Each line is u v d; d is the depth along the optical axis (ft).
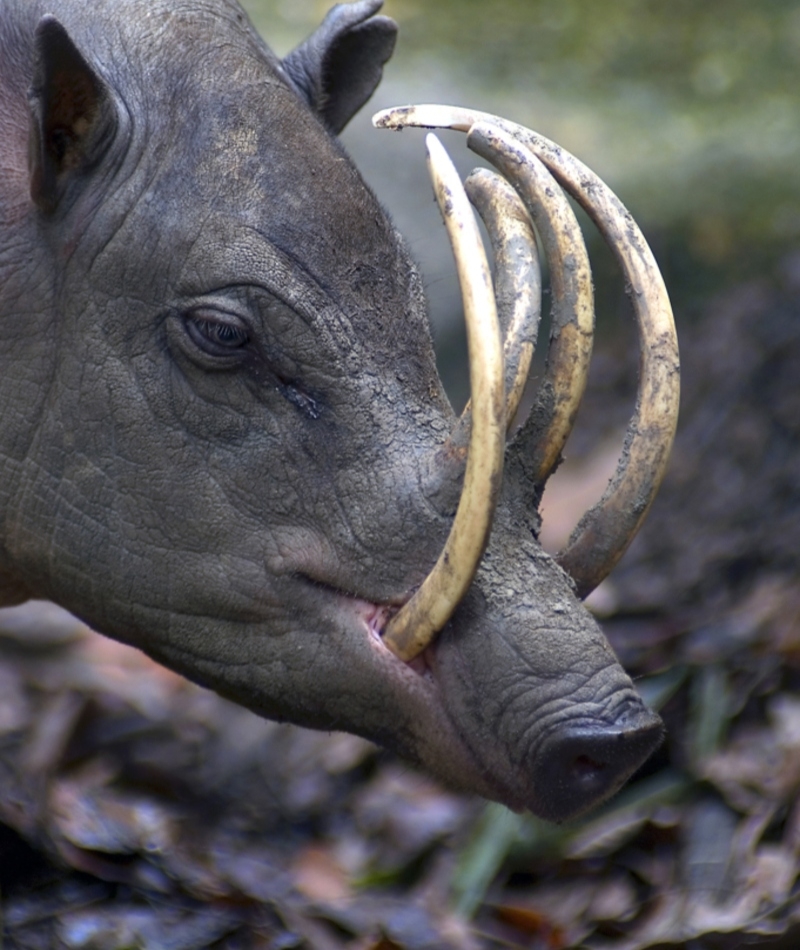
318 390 20.38
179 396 20.77
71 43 20.15
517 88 65.87
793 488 37.93
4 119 22.29
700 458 41.14
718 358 45.42
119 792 29.86
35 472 21.59
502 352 18.76
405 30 71.10
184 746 31.71
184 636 21.26
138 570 21.21
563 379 20.11
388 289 20.81
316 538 20.42
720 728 28.86
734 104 68.18
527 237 20.75
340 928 25.82
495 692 19.20
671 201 57.67
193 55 21.72
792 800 26.73
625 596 35.81
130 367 20.93
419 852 28.66
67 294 21.18
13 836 26.30
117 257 20.88
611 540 20.11
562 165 20.92
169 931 24.50
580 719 18.84
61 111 20.83
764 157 61.87
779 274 49.03
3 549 22.58
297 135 21.18
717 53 73.10
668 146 62.59
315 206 20.72
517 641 19.17
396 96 58.85
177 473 20.85
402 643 19.52
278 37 63.41
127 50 21.85
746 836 26.27
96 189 21.12
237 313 20.36
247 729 32.55
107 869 25.88
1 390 21.58
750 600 33.81
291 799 30.86
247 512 20.67
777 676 30.12
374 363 20.49
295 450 20.47
